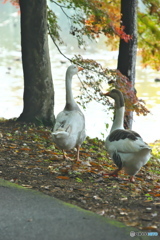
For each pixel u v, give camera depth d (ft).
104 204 25.32
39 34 50.75
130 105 48.34
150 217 23.13
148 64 64.39
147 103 90.38
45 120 51.96
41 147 41.24
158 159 54.13
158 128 73.97
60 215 22.45
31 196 25.46
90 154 43.55
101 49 201.16
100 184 30.63
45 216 22.29
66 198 25.98
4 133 45.55
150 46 62.39
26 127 49.26
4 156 36.58
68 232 20.42
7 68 141.28
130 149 30.25
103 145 50.60
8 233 20.27
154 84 112.37
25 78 51.57
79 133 36.11
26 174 31.37
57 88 105.91
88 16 52.16
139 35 62.13
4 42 232.73
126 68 57.36
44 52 51.39
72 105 36.88
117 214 23.53
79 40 54.13
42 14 50.72
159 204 25.82
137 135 31.53
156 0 58.44
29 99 51.47
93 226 21.11
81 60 49.90
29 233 20.30
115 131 32.42
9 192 26.08
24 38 50.80
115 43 63.62
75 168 34.42
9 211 22.90
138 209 24.66
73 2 51.03
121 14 53.52
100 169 36.24
